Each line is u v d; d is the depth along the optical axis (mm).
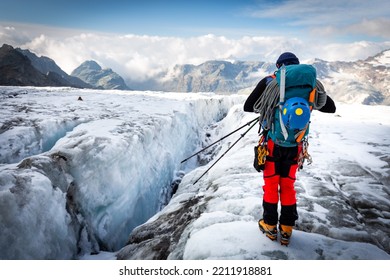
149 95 25922
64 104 15062
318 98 2660
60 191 5406
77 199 6098
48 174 5512
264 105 2746
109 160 7324
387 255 3162
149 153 10406
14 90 21891
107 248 6465
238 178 5957
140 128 10539
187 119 18906
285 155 2777
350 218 4188
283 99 2588
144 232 5234
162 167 11469
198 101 24375
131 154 8555
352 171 5969
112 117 12242
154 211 9883
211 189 5957
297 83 2572
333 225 3996
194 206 5359
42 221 4480
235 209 4449
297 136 2607
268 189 2914
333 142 8328
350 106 20844
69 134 8875
